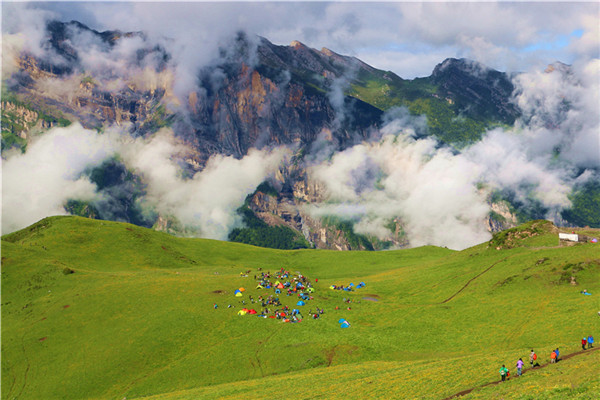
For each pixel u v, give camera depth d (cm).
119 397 11031
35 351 13125
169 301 15312
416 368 9119
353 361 11138
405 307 14812
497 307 13400
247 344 12419
